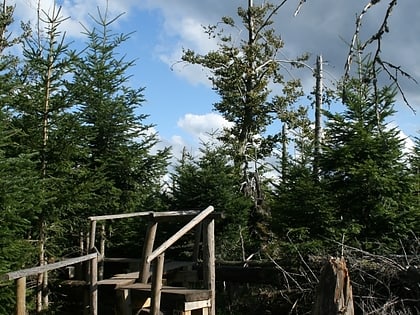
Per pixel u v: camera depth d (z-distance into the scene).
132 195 13.77
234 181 17.12
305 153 16.22
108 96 13.21
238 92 24.08
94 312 9.02
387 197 12.56
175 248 15.04
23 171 9.10
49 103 10.94
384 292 9.67
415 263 10.13
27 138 10.68
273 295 11.73
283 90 24.28
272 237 16.27
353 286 9.77
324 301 5.39
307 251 11.91
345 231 12.28
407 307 9.12
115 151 13.41
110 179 13.38
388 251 11.34
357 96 13.01
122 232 14.11
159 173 14.03
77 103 11.62
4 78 9.23
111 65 13.10
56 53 10.88
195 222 8.95
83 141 11.41
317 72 19.62
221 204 15.73
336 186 13.34
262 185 21.47
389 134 12.72
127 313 8.77
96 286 9.09
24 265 10.16
